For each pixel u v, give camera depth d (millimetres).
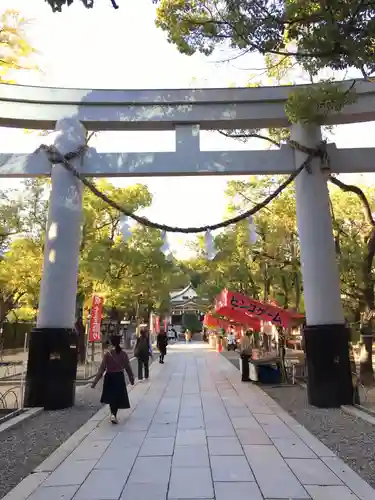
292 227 15461
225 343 32156
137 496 4184
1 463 5309
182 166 9797
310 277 9352
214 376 14867
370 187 14000
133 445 6016
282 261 16422
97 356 23031
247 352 13531
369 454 5496
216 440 6266
